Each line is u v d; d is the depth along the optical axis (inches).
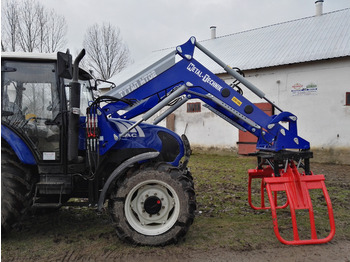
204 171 311.1
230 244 127.9
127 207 124.0
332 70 364.8
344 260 114.2
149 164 127.6
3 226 125.9
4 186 125.1
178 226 124.0
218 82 143.4
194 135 481.4
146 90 139.1
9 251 122.3
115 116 155.6
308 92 379.2
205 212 173.2
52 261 114.2
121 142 139.4
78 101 124.7
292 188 130.6
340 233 138.8
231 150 446.3
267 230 143.5
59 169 131.9
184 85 140.0
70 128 125.7
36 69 134.4
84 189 145.8
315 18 502.3
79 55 119.6
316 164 364.2
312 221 127.8
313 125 376.8
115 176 124.4
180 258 115.8
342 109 360.2
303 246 125.7
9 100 132.8
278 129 138.8
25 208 129.1
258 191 222.5
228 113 152.7
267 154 142.9
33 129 131.9
